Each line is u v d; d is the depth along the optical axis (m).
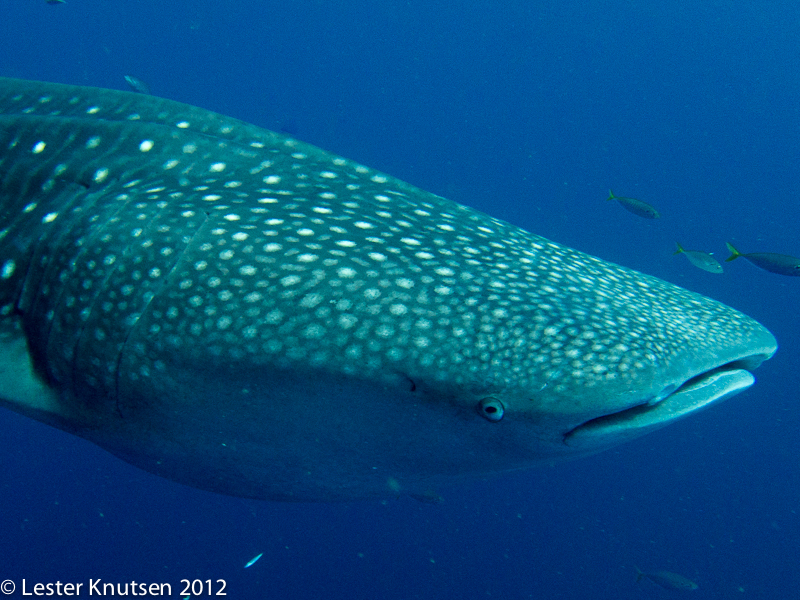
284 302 1.75
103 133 2.45
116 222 2.04
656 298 2.25
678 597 14.91
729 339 2.03
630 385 1.64
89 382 2.01
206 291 1.82
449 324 1.71
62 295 2.01
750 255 5.31
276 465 2.13
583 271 2.26
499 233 2.35
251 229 1.94
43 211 2.23
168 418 2.02
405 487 2.29
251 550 15.56
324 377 1.72
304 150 2.56
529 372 1.66
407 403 1.75
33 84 2.91
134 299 1.89
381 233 2.03
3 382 2.07
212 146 2.45
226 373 1.79
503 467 2.07
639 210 6.91
